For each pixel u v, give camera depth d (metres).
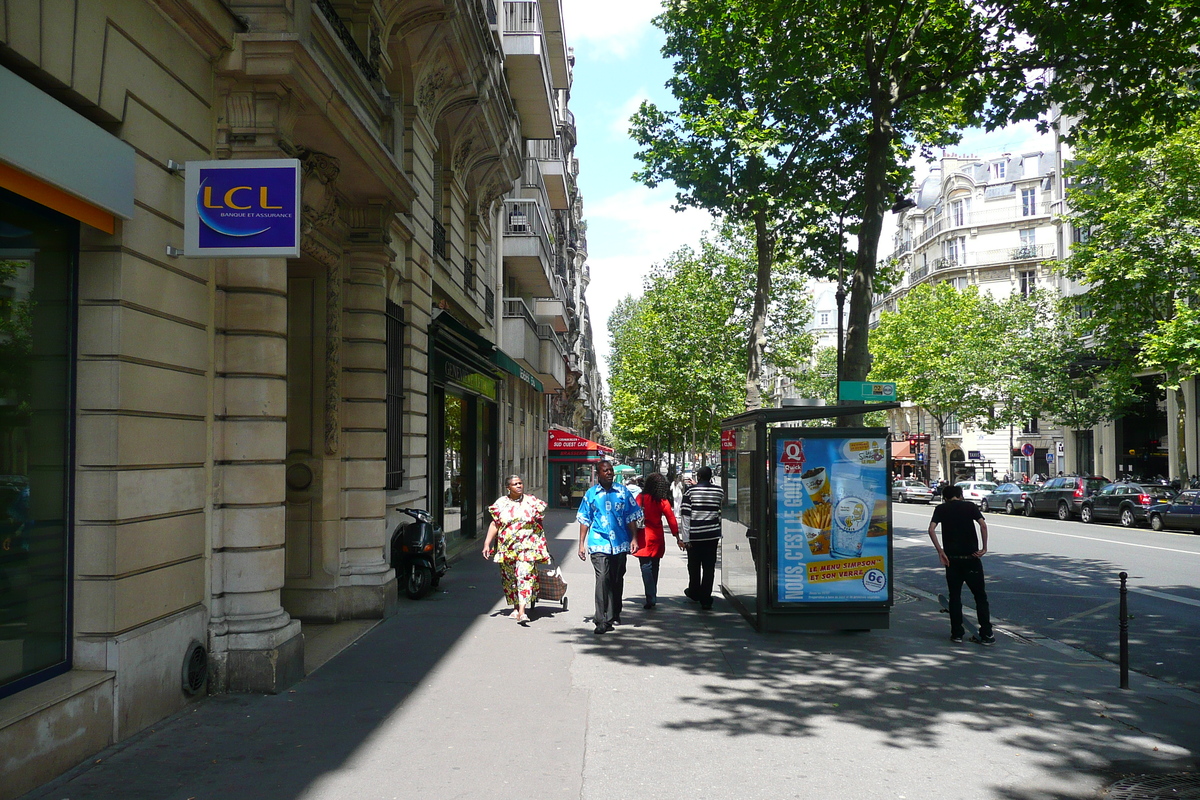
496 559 9.86
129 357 5.32
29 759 4.43
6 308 4.63
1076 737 5.83
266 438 6.64
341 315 9.74
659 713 6.17
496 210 21.34
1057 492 33.00
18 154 4.30
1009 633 9.66
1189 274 26.50
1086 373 38.47
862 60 13.22
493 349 19.12
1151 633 10.14
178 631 5.93
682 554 18.20
